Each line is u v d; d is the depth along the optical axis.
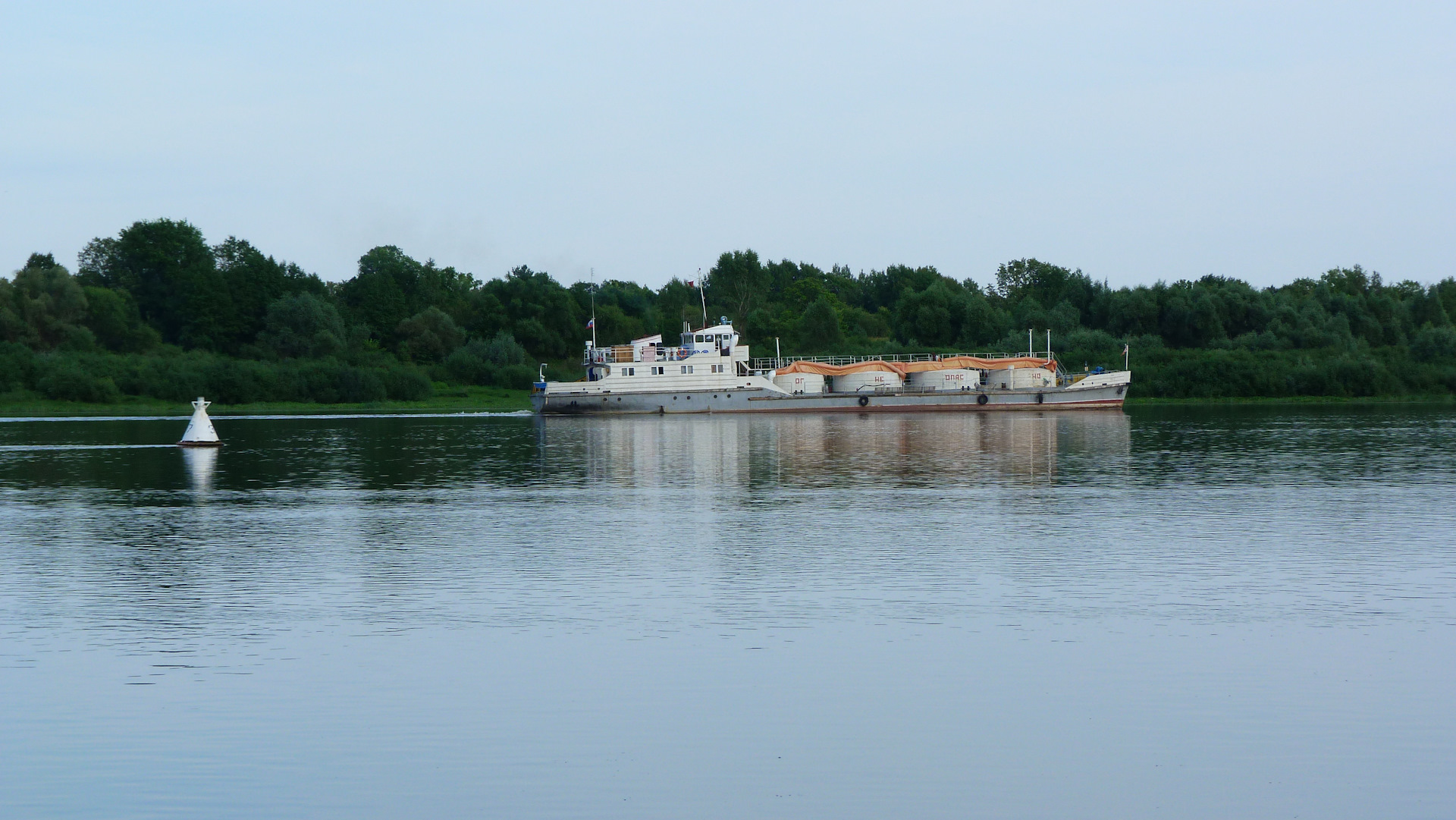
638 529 46.97
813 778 21.28
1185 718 24.08
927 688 25.83
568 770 21.58
